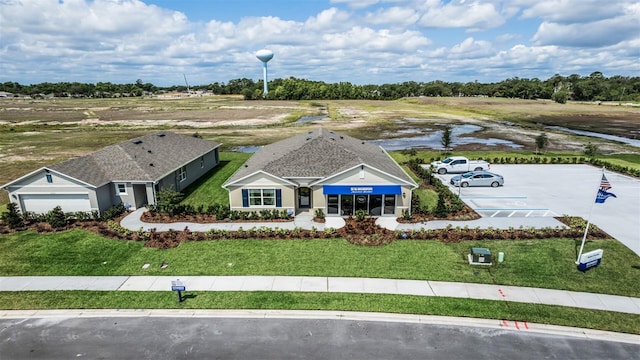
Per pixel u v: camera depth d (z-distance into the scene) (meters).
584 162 47.19
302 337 16.11
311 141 33.84
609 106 146.12
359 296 18.95
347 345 15.59
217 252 23.67
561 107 141.00
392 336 16.12
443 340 15.85
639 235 25.44
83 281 20.55
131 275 21.16
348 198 29.27
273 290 19.53
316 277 20.77
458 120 100.38
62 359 14.97
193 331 16.56
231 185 29.14
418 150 59.31
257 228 27.39
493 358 14.80
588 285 19.78
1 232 26.92
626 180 39.25
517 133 77.25
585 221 27.27
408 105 153.38
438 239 25.22
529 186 37.41
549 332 16.30
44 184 28.88
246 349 15.42
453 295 18.98
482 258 21.78
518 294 19.06
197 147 43.06
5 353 15.30
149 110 136.88
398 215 29.36
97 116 115.75
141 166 32.16
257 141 69.75
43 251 23.98
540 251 23.38
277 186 29.16
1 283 20.38
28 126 91.06
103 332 16.55
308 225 27.91
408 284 20.00
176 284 18.16
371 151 38.75
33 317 17.59
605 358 14.82
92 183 28.78
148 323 17.12
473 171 39.66
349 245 24.45
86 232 26.81
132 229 27.33
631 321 16.92
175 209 29.59
